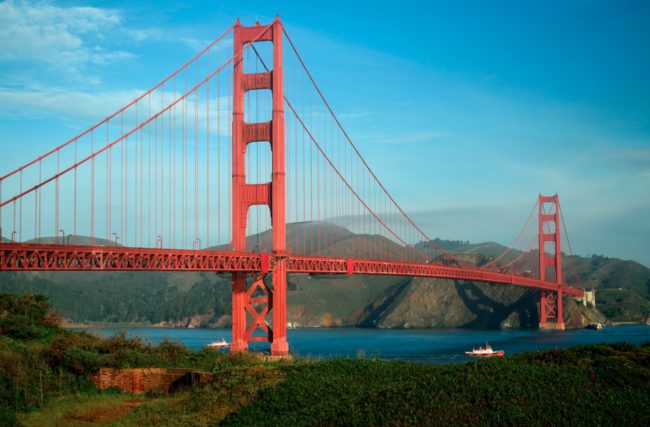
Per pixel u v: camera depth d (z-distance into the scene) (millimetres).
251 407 29078
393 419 23656
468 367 27703
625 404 22359
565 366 25641
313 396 28734
